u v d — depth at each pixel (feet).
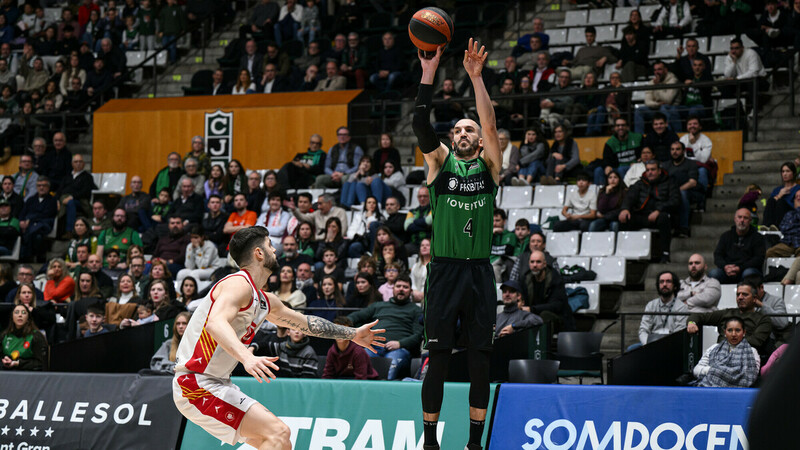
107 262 49.16
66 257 51.70
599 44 61.52
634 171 47.52
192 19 73.46
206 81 67.77
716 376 28.94
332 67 62.54
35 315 40.06
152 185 56.08
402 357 34.06
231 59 69.31
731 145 50.16
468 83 57.52
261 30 70.44
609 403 24.13
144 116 62.39
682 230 45.14
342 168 53.88
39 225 54.85
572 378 40.09
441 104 56.95
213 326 17.38
